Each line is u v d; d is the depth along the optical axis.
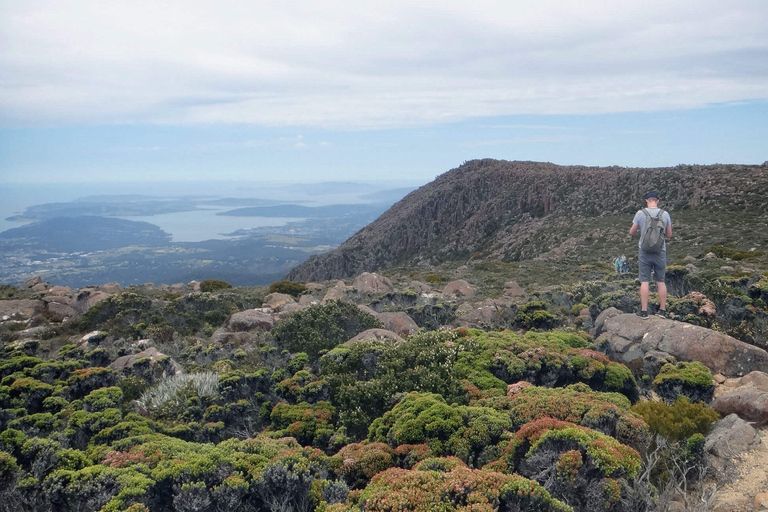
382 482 5.00
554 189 86.94
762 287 11.43
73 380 9.03
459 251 89.00
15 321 17.50
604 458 4.82
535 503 4.45
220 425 7.50
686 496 4.77
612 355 9.74
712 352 8.46
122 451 6.37
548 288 22.62
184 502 5.09
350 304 14.59
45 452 6.10
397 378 8.49
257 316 15.05
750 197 54.12
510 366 8.48
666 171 73.12
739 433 5.82
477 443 6.05
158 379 9.98
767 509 4.55
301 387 8.59
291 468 5.67
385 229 113.12
